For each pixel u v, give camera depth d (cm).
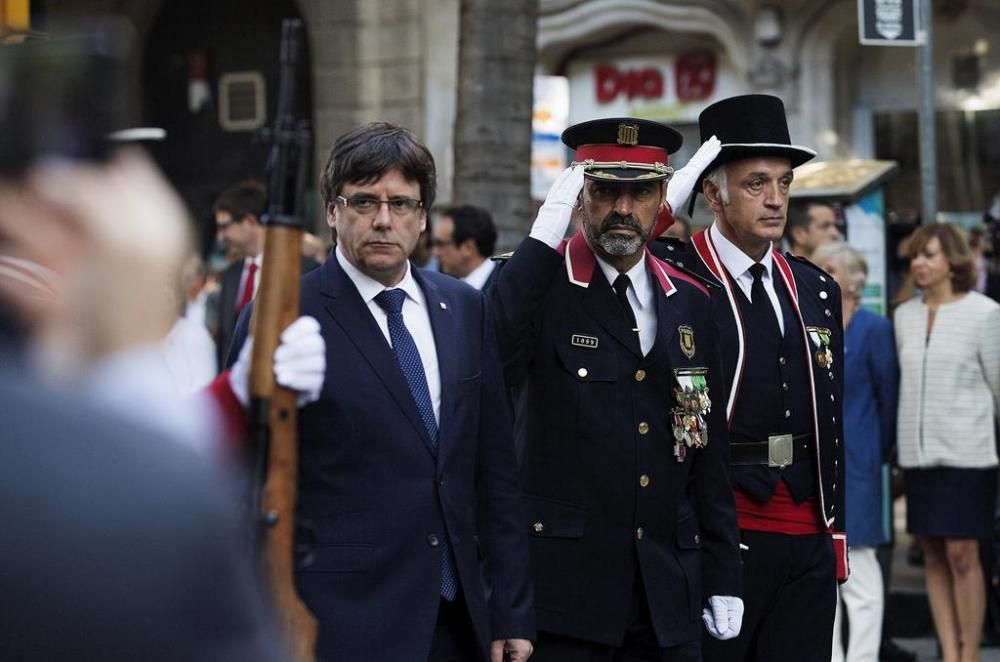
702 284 593
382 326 469
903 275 1377
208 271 1265
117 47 185
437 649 462
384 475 451
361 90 1814
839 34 1683
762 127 638
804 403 638
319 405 449
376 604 444
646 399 561
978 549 899
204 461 179
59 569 168
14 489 169
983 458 893
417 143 471
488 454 488
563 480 556
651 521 557
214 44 1919
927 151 1074
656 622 550
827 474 639
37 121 181
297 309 367
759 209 634
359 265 466
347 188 464
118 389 179
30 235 183
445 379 468
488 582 484
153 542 171
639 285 572
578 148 573
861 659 901
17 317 183
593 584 552
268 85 1900
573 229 1005
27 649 168
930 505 899
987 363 894
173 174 1939
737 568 579
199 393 378
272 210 367
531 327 560
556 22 1775
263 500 356
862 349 905
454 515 460
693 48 1769
